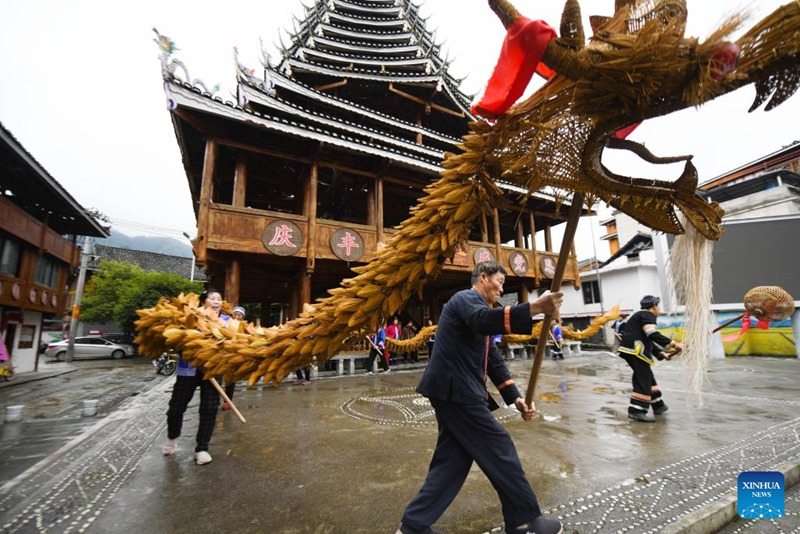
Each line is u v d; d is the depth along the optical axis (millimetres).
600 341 21219
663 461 3031
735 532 2104
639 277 19953
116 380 12398
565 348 15961
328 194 14422
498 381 2160
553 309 1562
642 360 4453
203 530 2121
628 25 1418
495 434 1787
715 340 12453
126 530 2133
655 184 1694
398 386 7746
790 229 11992
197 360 1981
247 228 8602
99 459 3340
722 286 12773
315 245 9305
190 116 8195
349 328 1823
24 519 2271
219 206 8398
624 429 4055
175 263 33500
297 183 11367
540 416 4730
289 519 2229
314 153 9586
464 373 1846
